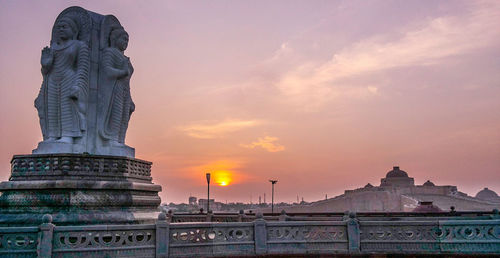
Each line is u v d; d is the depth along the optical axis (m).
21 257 12.43
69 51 18.44
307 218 23.38
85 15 19.25
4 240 12.45
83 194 16.67
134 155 19.77
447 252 14.21
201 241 14.20
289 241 14.82
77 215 16.09
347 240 14.88
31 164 17.33
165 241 13.69
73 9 19.28
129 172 18.34
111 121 19.12
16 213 16.55
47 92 18.52
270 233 14.88
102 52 19.34
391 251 14.62
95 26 19.47
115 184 17.17
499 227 13.92
